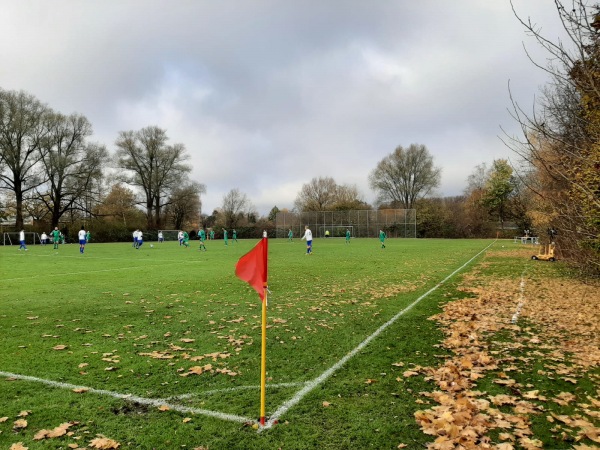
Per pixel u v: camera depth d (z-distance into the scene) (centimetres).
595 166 477
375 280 1346
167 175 5959
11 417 382
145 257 2422
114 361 541
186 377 486
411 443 334
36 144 4591
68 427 363
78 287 1191
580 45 409
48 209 5159
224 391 444
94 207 5575
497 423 361
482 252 2828
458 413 373
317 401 416
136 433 354
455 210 6819
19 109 4362
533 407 394
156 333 688
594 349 577
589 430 344
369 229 6031
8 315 821
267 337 662
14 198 4894
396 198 7256
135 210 6031
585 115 520
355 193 8188
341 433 352
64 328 719
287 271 1612
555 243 2011
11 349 596
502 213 6153
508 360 539
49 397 428
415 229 5866
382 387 451
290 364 530
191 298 1014
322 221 6212
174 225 6844
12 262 2061
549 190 765
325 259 2202
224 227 6862
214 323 757
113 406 407
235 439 344
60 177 4778
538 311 844
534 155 493
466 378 470
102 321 772
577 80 431
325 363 532
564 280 1325
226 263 1997
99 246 4053
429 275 1484
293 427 363
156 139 5838
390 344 619
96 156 4969
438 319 778
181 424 370
